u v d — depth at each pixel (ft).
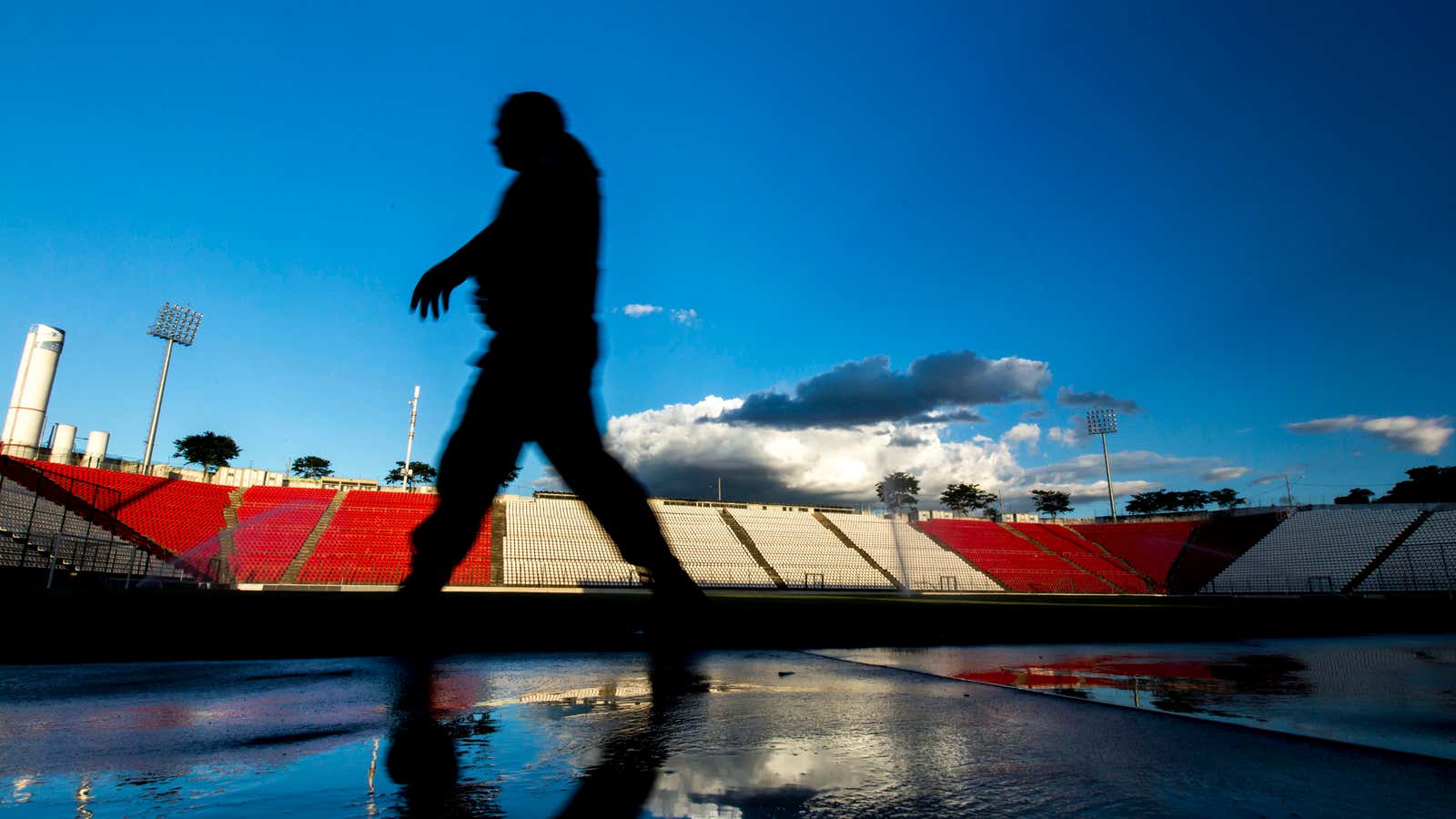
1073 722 5.87
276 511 115.75
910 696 7.20
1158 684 8.08
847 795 3.89
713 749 4.96
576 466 7.57
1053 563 155.84
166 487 110.63
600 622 12.94
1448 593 107.65
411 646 9.80
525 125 8.08
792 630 13.80
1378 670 9.51
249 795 3.81
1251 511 156.46
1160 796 3.80
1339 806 3.58
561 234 7.76
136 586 74.23
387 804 3.71
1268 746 4.99
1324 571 131.54
